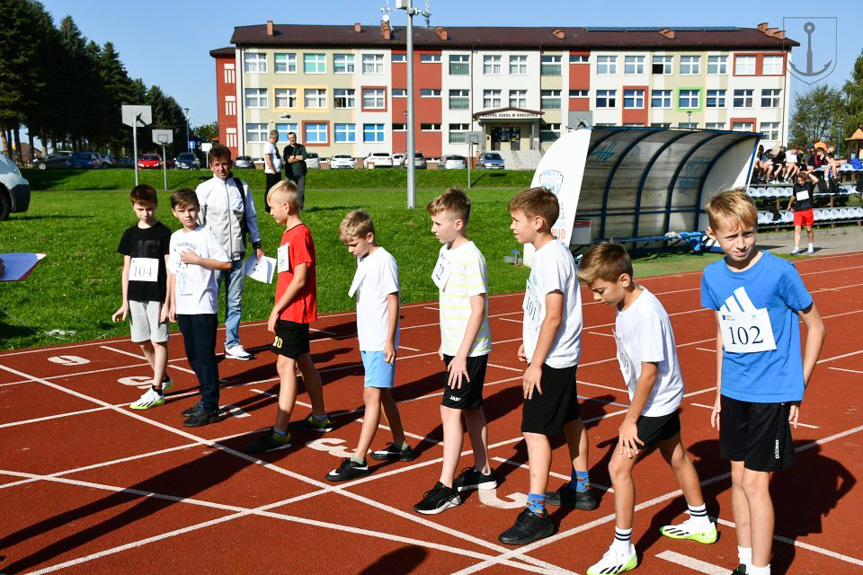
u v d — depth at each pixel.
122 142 92.88
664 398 3.86
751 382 3.63
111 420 6.57
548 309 4.10
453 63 62.88
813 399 7.07
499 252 17.30
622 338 3.88
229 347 9.03
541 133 64.50
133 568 3.92
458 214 4.65
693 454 5.60
